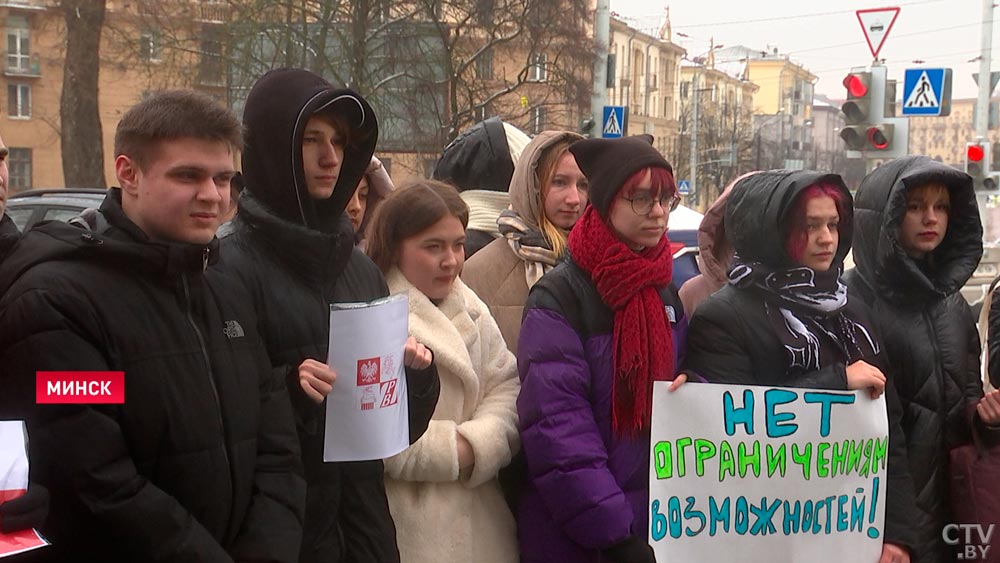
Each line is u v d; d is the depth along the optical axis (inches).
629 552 98.8
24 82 1323.8
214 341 80.0
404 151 827.4
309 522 90.5
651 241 105.4
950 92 410.9
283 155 91.0
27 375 69.7
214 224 79.1
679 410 104.7
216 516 77.5
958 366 122.2
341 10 764.6
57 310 70.8
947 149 3651.6
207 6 784.3
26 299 70.9
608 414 104.2
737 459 106.4
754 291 110.9
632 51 2405.3
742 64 3617.1
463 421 108.1
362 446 89.7
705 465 105.5
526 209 132.3
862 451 110.4
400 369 92.5
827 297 109.9
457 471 103.5
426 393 98.7
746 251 111.5
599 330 105.0
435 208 107.8
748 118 2508.6
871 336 114.7
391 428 91.2
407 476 103.6
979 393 125.3
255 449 82.0
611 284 103.7
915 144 3700.8
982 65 732.0
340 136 95.8
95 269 73.9
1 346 70.9
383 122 824.3
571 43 805.2
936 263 128.7
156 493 72.5
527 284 130.2
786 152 2765.7
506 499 114.2
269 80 92.9
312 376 87.5
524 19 796.0
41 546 65.6
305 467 91.0
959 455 121.6
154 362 74.3
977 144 543.2
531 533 106.4
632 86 2418.8
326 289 95.9
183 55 791.1
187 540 72.8
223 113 79.3
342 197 98.6
